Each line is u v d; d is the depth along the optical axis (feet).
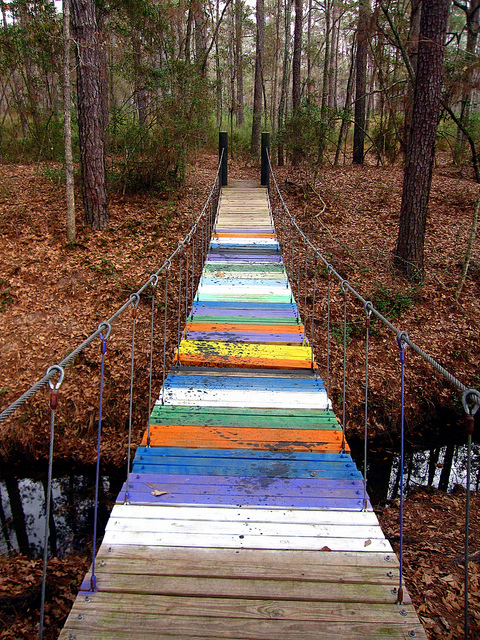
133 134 37.60
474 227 28.09
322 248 32.96
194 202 38.83
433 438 22.49
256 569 8.00
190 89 37.76
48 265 29.12
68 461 20.42
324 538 8.78
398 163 54.03
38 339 25.04
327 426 12.89
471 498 17.56
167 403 13.93
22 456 20.93
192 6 44.32
